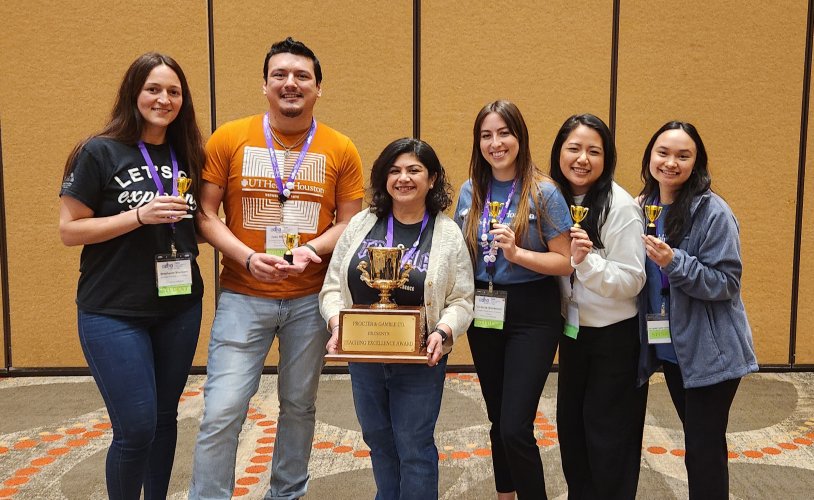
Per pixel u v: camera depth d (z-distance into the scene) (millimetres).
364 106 4777
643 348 2424
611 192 2424
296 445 2686
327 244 2543
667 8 4715
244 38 4688
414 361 2150
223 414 2402
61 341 4855
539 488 2387
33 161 4707
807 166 4824
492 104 2443
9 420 3939
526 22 4723
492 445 2645
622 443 2477
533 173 2436
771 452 3436
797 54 4742
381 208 2414
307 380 2631
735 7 4707
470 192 2627
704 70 4758
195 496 2359
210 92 4715
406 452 2285
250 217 2527
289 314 2578
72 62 4648
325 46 4727
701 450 2303
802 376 4832
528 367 2367
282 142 2553
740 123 4793
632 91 4773
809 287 4918
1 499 2912
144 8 4641
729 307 2309
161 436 2404
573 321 2471
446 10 4715
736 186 4836
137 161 2229
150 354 2266
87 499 2920
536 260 2309
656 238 2211
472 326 2549
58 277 4809
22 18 4605
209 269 4863
